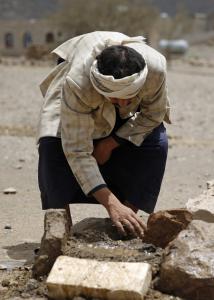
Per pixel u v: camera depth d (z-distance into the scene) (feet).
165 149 19.02
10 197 27.45
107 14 159.63
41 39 168.76
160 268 15.01
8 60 133.90
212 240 15.05
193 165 35.96
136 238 17.39
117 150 18.85
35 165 34.86
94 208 25.58
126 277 14.44
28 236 21.63
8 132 47.47
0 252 19.69
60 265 14.96
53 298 14.69
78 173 16.83
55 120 18.25
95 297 14.35
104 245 16.88
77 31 159.12
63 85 16.83
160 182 19.21
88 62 16.55
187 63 160.56
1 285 16.20
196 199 18.74
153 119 17.95
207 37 250.16
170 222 16.63
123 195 19.33
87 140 16.89
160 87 17.12
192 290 14.43
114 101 16.26
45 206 19.24
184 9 224.33
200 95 81.51
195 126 55.11
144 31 165.68
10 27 168.86
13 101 68.08
